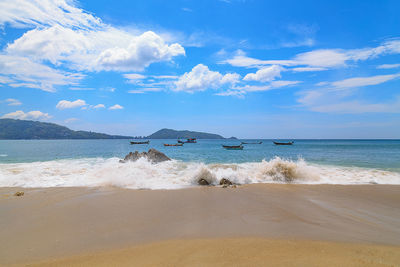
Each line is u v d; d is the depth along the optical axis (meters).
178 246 4.29
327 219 5.83
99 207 6.84
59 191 8.91
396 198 7.91
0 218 5.87
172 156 25.97
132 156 18.89
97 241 4.55
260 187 9.85
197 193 8.74
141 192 8.87
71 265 3.63
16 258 3.89
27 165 16.09
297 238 4.62
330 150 38.62
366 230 5.09
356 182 10.87
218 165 16.03
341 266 3.42
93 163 17.56
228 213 6.31
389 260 3.64
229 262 3.59
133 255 3.94
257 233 4.90
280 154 28.61
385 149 41.25
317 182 10.92
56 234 4.89
